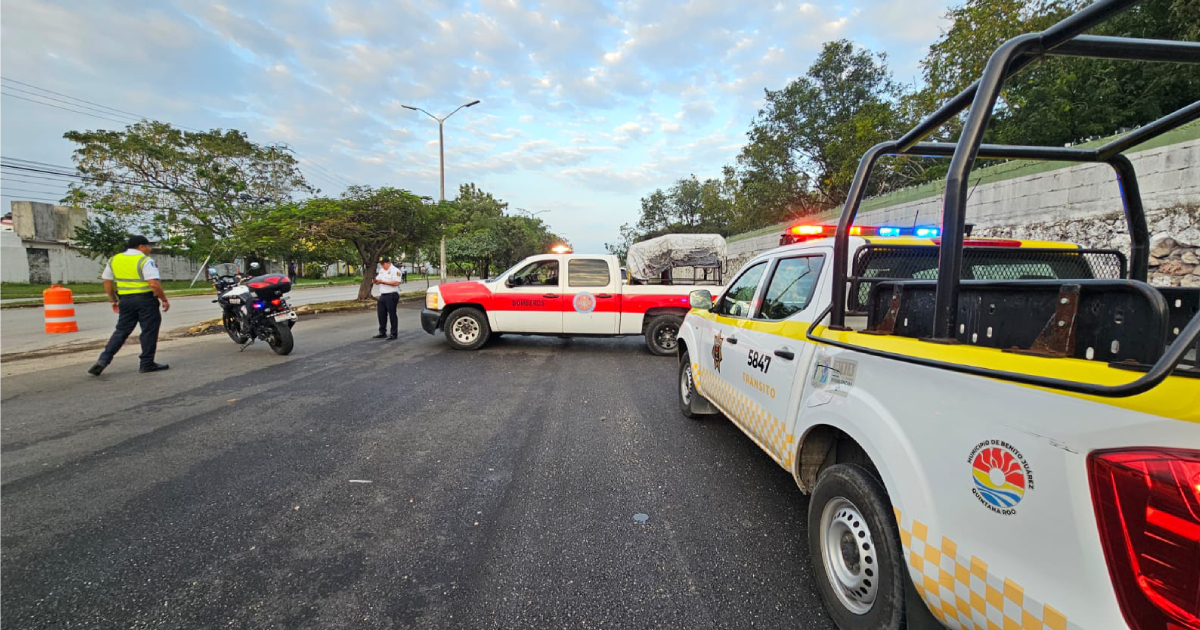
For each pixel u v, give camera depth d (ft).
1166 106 36.83
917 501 5.44
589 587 7.84
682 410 16.94
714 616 7.20
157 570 8.21
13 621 7.02
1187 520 3.33
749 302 12.19
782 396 9.09
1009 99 40.06
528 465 12.57
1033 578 4.16
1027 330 5.14
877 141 55.11
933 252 9.25
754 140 87.35
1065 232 25.36
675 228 167.84
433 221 61.62
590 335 29.22
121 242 94.48
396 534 9.36
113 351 22.06
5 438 14.17
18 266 102.12
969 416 4.93
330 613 7.24
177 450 13.37
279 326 26.40
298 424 15.58
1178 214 20.98
